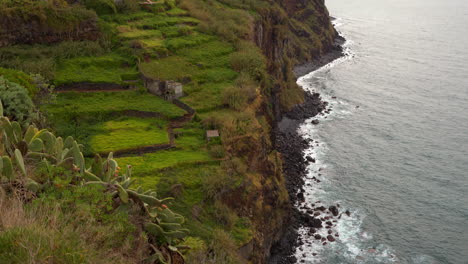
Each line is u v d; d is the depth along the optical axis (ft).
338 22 607.78
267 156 162.20
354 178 200.95
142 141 144.97
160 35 224.94
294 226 161.68
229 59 216.95
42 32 191.21
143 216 58.29
